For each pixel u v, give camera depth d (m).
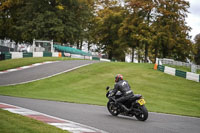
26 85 36.59
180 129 12.75
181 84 38.75
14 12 85.56
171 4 72.12
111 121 13.67
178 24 71.88
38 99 22.95
